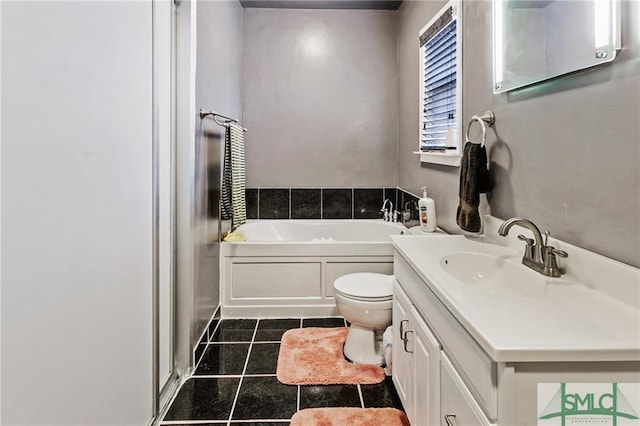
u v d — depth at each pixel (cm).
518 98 169
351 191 401
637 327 94
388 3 382
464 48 231
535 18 151
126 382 157
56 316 111
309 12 393
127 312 158
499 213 186
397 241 187
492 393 91
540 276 133
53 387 110
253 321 305
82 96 123
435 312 132
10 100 94
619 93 112
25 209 99
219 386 215
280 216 399
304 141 397
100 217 135
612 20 112
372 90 398
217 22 289
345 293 233
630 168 108
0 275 92
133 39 161
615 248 114
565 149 137
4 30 92
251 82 393
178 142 222
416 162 335
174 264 223
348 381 217
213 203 288
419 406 151
